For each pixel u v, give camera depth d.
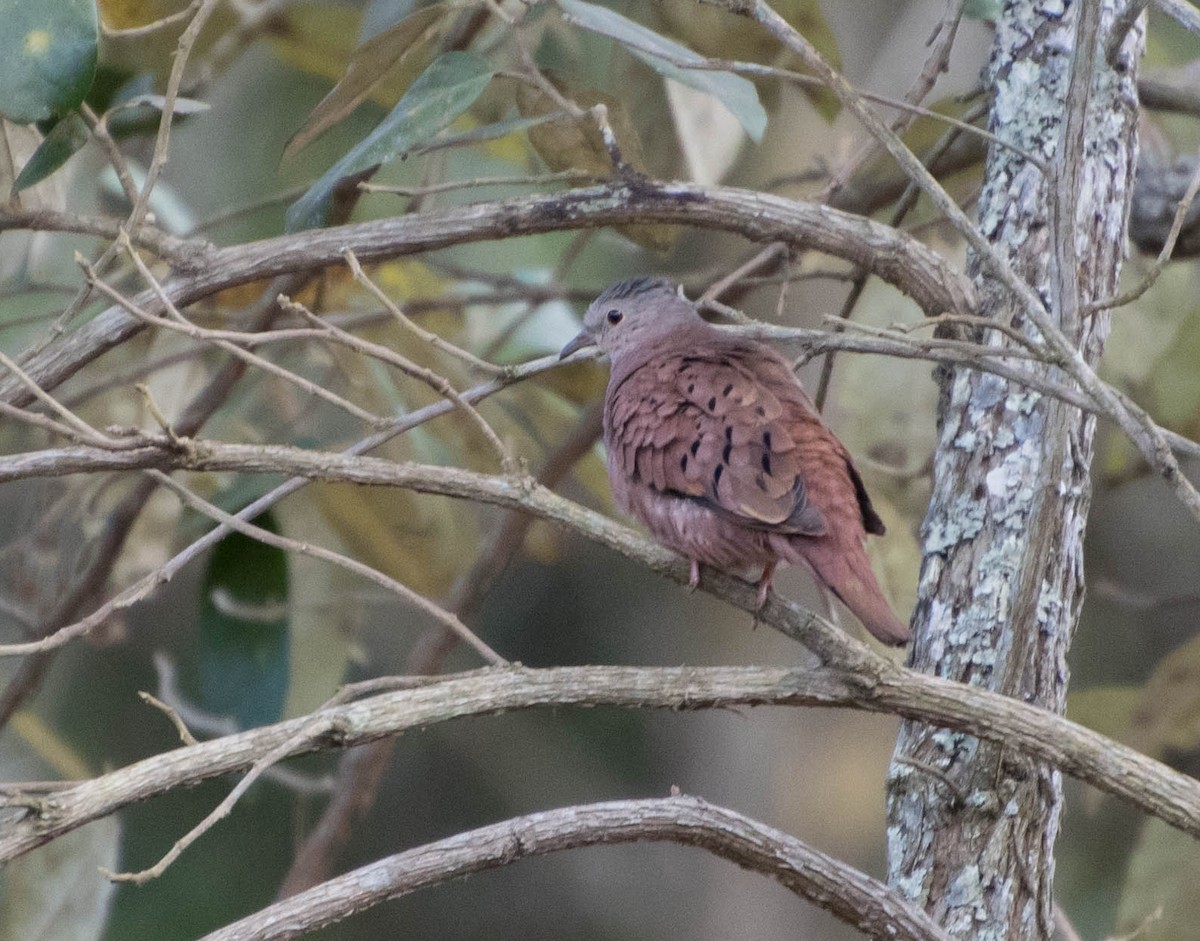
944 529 8.01
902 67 14.84
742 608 7.32
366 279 7.14
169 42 11.05
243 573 10.80
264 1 11.96
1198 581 18.00
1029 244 8.16
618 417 7.93
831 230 8.43
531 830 6.47
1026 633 7.07
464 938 18.23
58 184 10.25
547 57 12.27
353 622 12.52
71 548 14.75
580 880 18.36
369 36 9.64
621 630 17.88
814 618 6.98
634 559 7.27
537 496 7.04
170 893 16.72
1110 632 17.91
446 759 17.78
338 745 6.42
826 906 6.71
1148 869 10.59
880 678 6.62
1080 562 7.96
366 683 6.72
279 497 7.78
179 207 13.15
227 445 6.81
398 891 6.34
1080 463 7.92
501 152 13.25
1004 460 7.92
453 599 12.37
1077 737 6.47
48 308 12.40
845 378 11.57
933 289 8.31
